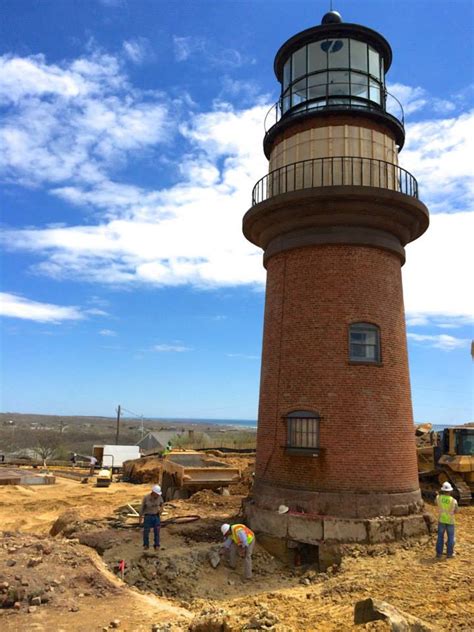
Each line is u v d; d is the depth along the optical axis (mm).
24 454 68000
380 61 18141
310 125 16984
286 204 16094
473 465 22688
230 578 13094
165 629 8570
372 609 8445
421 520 14953
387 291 16453
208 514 18484
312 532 14289
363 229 16266
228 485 22219
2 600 9664
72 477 38500
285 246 16891
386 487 14969
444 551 13805
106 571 11742
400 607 9977
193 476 21453
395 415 15711
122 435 125562
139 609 9656
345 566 12922
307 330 16078
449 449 24125
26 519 23656
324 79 17219
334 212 16062
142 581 12266
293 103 17844
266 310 17859
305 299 16312
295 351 16156
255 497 16328
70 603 9781
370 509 14578
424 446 31203
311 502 14797
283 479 15547
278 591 12141
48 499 27891
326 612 9812
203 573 12938
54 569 11148
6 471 38969
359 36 17438
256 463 17109
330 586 11664
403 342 16781
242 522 16578
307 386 15695
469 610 9750
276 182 17453
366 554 13602
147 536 14078
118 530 16125
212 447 47938
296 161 17000
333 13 17922
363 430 15148
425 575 11875
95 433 131250
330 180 16328
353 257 16188
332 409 15281
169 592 11992
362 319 15844
